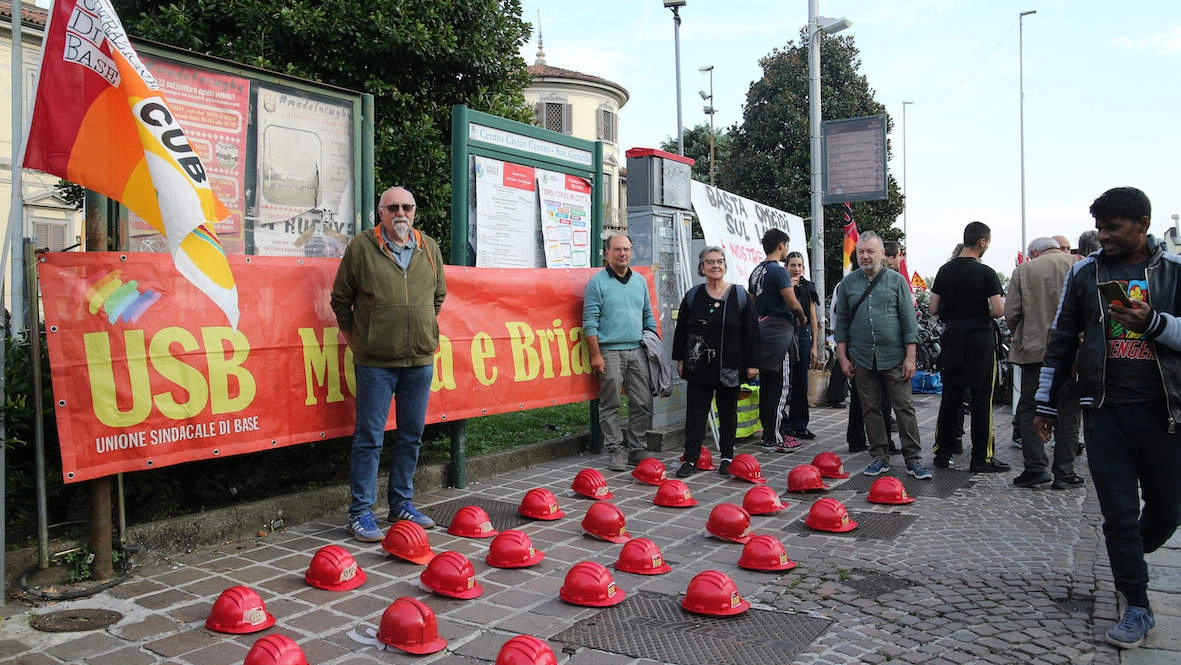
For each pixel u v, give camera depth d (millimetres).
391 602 4305
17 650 3668
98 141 4148
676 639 3852
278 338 5422
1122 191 3900
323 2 7387
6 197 21469
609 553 5219
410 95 7824
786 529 5777
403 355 5430
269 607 4211
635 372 7703
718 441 8469
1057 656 3660
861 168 14289
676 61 24594
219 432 5062
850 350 7504
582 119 39750
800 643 3793
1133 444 3898
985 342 7453
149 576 4625
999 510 6246
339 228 6121
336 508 5992
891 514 6156
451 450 6918
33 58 21578
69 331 4379
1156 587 4570
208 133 5289
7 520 4707
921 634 3898
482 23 8195
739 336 7324
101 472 4473
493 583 4637
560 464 7914
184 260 4340
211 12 7398
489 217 7172
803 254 14227
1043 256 7129
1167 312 3777
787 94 31203
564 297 7781
